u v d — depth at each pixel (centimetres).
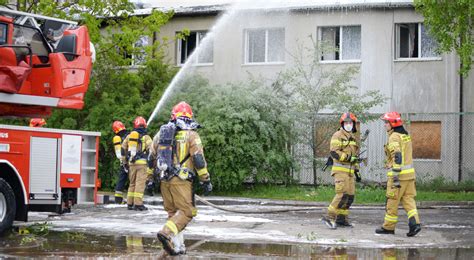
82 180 1151
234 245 952
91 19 2084
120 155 1525
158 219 1306
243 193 2022
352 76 2319
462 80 2334
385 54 2417
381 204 1730
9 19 1106
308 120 2153
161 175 832
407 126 2303
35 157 1061
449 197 1869
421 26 2402
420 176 2247
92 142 1165
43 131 1072
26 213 1048
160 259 816
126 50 2216
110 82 2244
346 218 1212
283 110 2125
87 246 923
